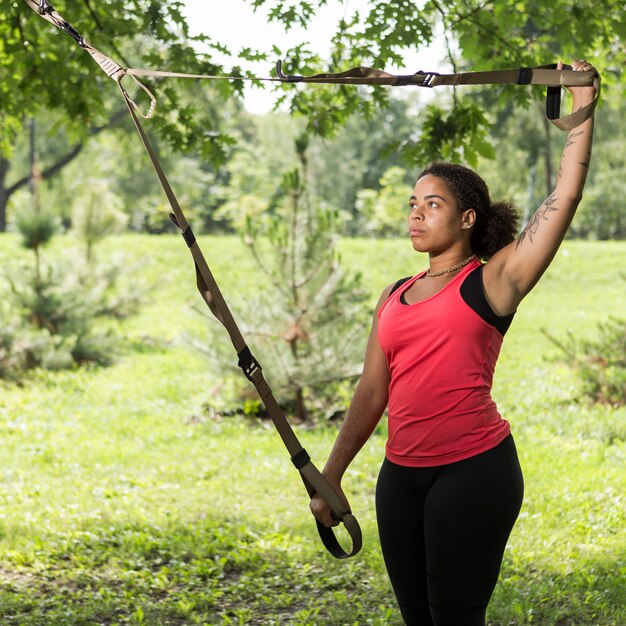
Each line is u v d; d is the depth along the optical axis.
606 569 4.86
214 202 50.62
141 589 4.80
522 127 23.53
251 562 5.24
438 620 2.59
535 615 4.27
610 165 42.41
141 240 24.22
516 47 6.37
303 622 4.27
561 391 10.39
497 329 2.53
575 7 6.09
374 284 20.52
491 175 29.03
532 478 7.08
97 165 38.47
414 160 6.19
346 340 9.45
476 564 2.52
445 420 2.52
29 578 4.98
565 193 2.40
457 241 2.64
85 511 6.39
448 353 2.51
